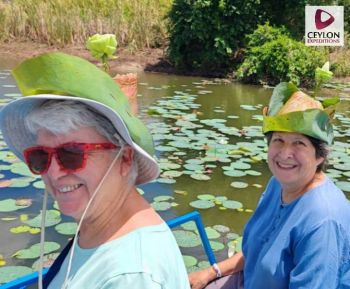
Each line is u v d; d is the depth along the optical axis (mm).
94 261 1124
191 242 3367
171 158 4977
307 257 1795
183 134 5836
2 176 4262
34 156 1190
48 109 1143
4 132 1372
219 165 4852
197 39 11570
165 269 1074
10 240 3252
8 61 11312
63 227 3434
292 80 10250
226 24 11328
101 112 1136
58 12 13305
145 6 13453
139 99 7930
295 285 1807
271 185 2199
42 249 1286
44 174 1195
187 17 11398
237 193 4234
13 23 13336
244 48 11523
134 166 1224
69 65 1104
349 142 5883
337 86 10469
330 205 1833
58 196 1209
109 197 1182
